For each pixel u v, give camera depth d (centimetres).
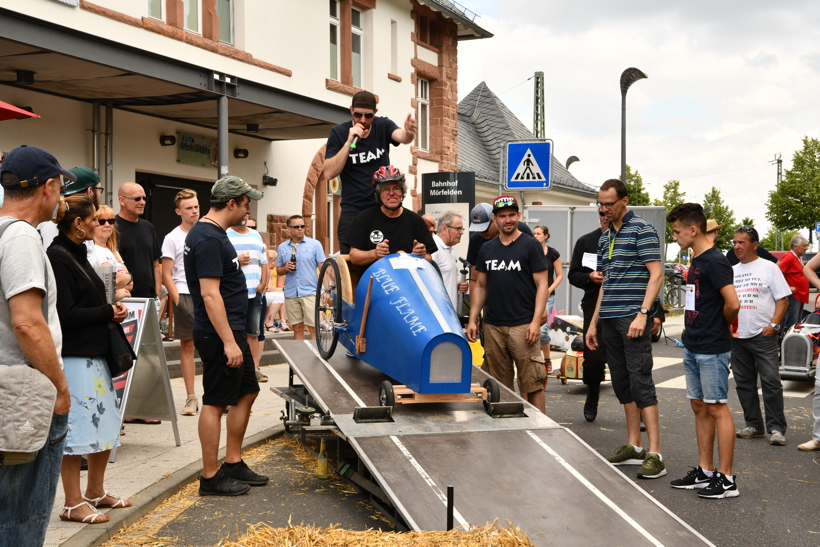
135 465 612
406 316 589
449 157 2312
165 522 498
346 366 686
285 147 1722
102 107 1286
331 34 1838
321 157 1822
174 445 686
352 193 747
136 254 794
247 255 902
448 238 929
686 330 604
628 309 647
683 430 827
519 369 696
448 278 927
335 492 574
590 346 710
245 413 580
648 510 441
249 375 580
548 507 436
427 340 564
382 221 677
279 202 1702
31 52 984
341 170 739
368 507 538
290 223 1169
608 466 493
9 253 313
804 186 3969
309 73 1706
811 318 1156
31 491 321
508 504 436
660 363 1409
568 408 952
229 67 1478
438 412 579
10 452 298
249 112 1391
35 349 314
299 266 1170
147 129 1379
